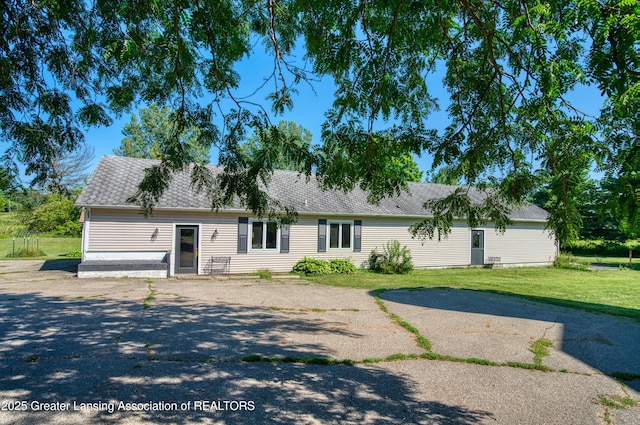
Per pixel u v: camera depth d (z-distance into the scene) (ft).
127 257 42.01
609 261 80.07
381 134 10.34
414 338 19.10
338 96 10.22
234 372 13.97
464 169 10.60
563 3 5.98
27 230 82.64
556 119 7.68
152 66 11.29
